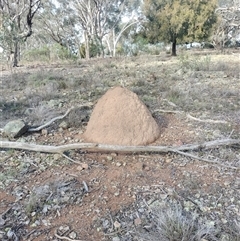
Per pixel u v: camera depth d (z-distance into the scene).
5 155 2.71
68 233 1.79
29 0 12.22
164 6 14.68
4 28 9.15
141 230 1.79
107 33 24.16
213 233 1.71
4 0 12.32
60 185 2.21
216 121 3.47
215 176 2.34
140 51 16.66
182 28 14.48
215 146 2.76
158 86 5.61
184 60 8.63
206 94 4.81
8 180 2.31
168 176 2.36
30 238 1.75
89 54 18.86
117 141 2.81
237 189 2.15
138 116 2.96
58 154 2.69
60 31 24.30
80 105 4.25
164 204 2.00
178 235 1.68
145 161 2.59
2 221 1.88
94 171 2.45
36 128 3.27
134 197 2.11
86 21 21.78
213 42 20.83
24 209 1.98
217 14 16.58
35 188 2.20
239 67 7.96
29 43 24.95
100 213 1.96
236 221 1.82
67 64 11.00
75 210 1.99
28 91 5.25
